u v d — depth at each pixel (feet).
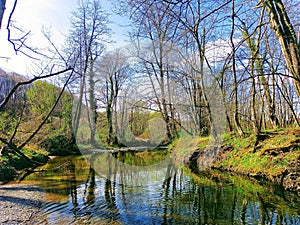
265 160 26.66
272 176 24.09
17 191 26.08
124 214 16.97
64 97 44.60
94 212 18.02
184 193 20.53
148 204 18.34
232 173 29.09
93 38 47.93
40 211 19.66
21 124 35.63
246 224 14.82
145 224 15.33
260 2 16.55
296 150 24.94
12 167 34.71
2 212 19.63
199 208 17.51
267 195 20.31
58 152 51.75
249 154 30.01
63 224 16.60
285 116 48.96
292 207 17.28
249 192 21.22
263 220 15.25
